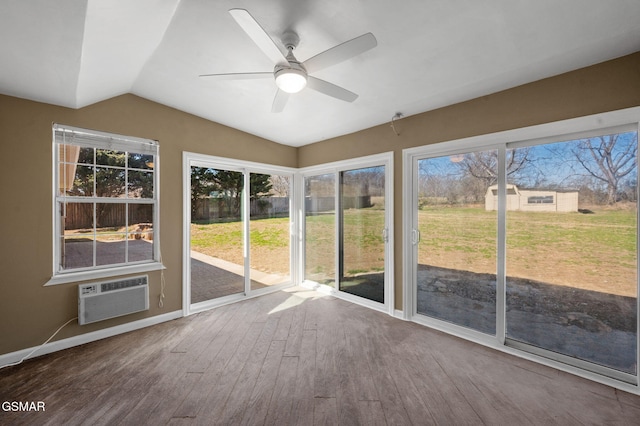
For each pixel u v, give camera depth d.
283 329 3.05
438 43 2.01
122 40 1.98
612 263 2.15
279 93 2.19
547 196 2.43
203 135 3.56
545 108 2.36
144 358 2.46
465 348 2.64
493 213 2.72
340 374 2.23
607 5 1.58
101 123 2.83
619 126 2.11
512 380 2.15
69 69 2.02
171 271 3.30
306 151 4.61
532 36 1.87
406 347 2.66
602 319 2.19
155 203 3.22
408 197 3.29
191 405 1.87
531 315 2.51
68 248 2.72
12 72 2.03
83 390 2.03
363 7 1.70
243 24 1.47
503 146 2.63
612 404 1.89
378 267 3.69
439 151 3.06
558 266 2.38
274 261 4.48
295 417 1.77
